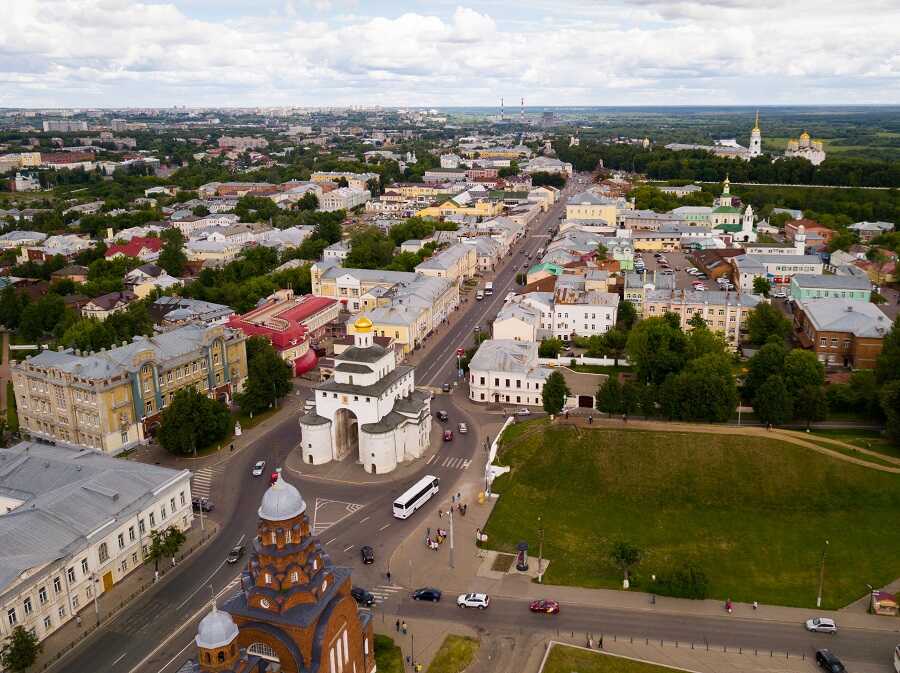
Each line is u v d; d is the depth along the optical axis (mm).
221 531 141375
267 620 89000
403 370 180750
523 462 166250
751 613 120625
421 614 119000
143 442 176625
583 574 131000
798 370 181125
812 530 145500
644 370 199375
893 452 166000
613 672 106125
